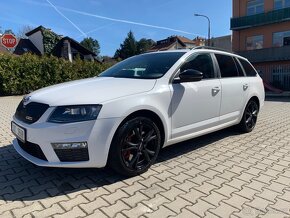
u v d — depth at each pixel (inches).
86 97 139.2
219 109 201.9
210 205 124.9
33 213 116.6
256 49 1137.4
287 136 240.1
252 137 233.9
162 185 143.0
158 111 156.3
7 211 118.0
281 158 184.5
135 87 154.0
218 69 206.7
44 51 1344.7
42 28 1347.2
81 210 119.4
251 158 183.8
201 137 230.4
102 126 135.6
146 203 125.7
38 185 141.6
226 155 188.7
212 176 154.9
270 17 1104.2
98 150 135.8
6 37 495.5
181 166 168.2
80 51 1302.9
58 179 148.1
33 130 135.6
